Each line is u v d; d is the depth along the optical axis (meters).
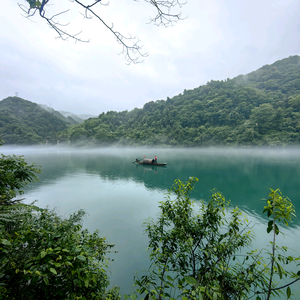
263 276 2.29
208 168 32.62
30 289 1.79
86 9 2.20
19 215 3.13
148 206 13.01
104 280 2.84
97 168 32.75
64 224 4.23
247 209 12.39
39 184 20.14
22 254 2.02
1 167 4.40
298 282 5.62
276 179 22.92
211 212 3.51
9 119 136.25
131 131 120.81
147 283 2.21
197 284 1.89
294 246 7.74
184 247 3.00
